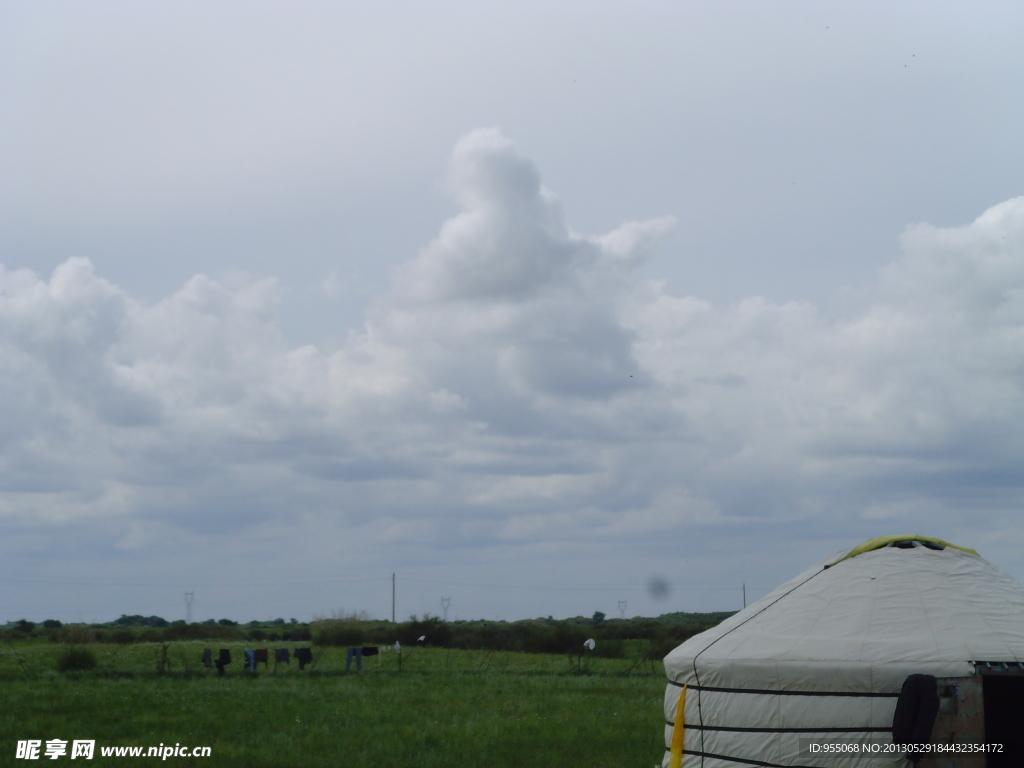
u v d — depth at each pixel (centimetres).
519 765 1530
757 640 1256
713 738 1248
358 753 1609
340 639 5675
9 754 1577
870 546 1377
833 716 1131
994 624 1164
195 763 1520
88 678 3194
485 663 4284
